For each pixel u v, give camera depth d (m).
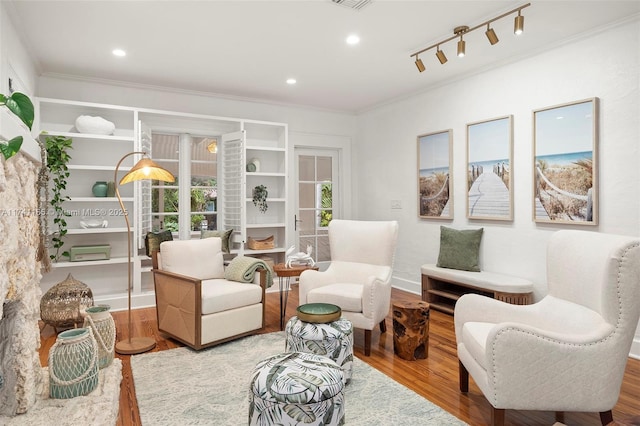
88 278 4.36
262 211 5.54
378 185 5.73
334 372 1.75
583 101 3.25
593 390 1.81
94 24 3.11
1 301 1.53
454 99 4.50
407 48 3.62
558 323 2.09
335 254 3.71
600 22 3.08
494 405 1.82
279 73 4.31
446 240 4.36
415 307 2.92
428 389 2.43
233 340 3.29
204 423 2.03
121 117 4.55
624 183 3.02
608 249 1.91
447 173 4.58
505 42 3.47
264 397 1.62
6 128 1.54
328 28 3.21
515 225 3.85
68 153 4.28
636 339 2.96
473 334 2.11
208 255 3.72
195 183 5.18
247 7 2.86
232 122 5.23
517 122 3.82
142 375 2.60
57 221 3.87
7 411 1.80
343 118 6.11
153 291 4.47
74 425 1.73
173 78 4.44
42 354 2.96
